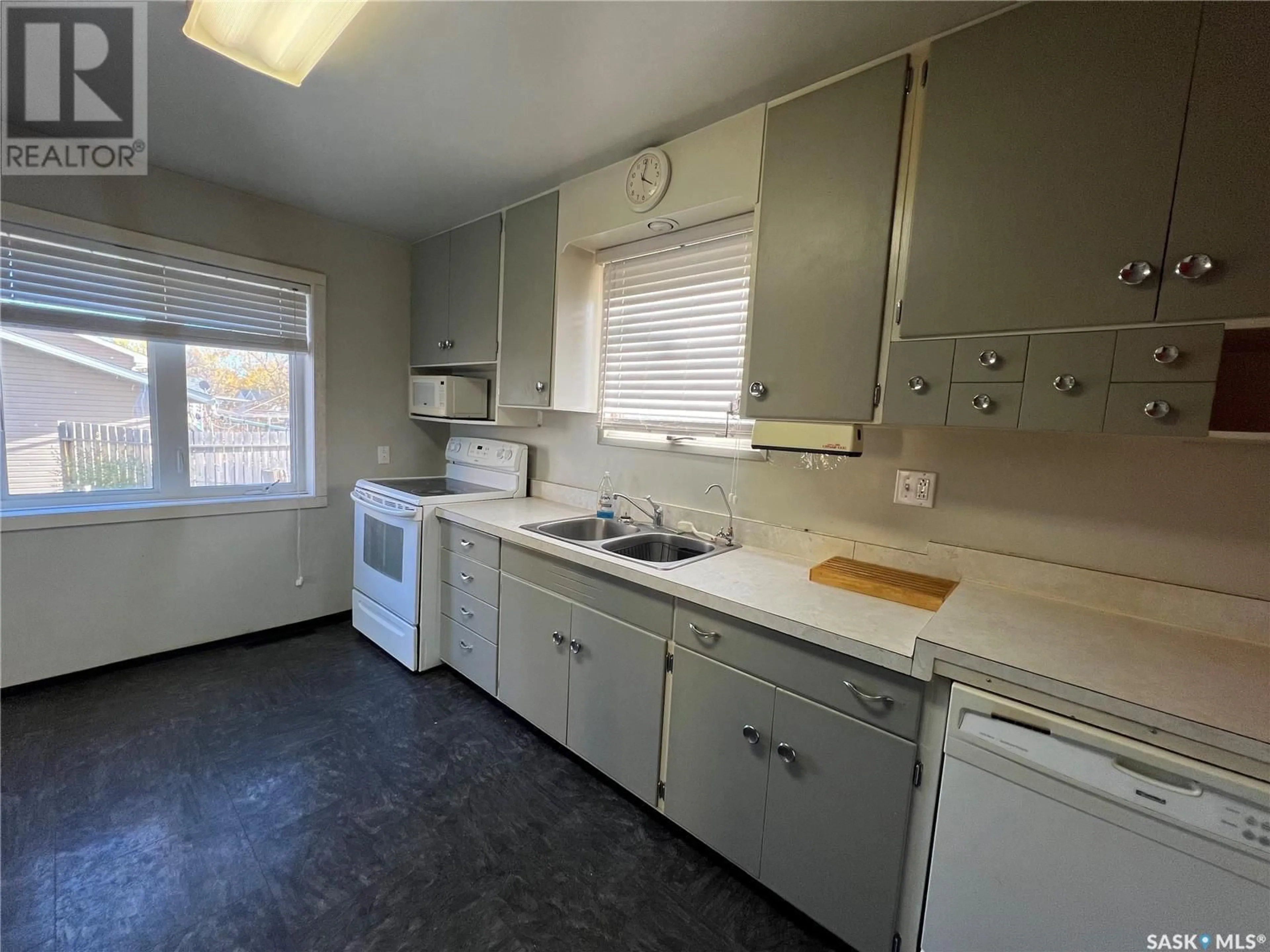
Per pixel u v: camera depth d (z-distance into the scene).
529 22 1.38
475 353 2.81
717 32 1.39
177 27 1.47
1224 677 1.01
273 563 2.96
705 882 1.54
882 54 1.44
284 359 2.95
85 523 2.38
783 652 1.36
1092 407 1.10
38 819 1.62
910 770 1.16
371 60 1.55
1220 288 0.96
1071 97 1.09
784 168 1.58
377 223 2.98
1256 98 0.92
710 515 2.16
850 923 1.27
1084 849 0.95
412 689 2.51
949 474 1.62
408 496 2.62
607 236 2.20
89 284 2.28
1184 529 1.29
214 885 1.44
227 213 2.61
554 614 2.02
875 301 1.40
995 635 1.17
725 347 2.10
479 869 1.54
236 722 2.18
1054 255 1.13
